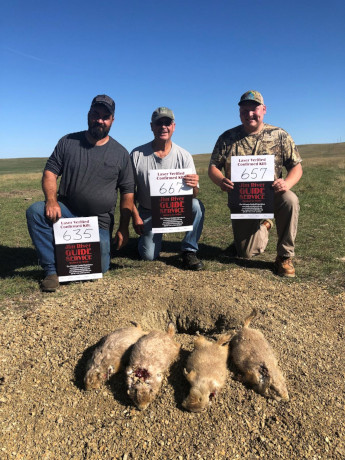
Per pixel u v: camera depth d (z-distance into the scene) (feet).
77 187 7.02
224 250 9.68
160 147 7.91
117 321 5.36
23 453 3.69
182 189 7.48
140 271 7.94
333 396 4.13
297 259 8.78
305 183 20.84
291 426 3.76
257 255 9.11
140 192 8.22
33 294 6.78
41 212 6.74
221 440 3.63
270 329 5.16
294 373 4.40
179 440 3.65
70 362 4.61
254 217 7.45
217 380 3.95
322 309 6.15
